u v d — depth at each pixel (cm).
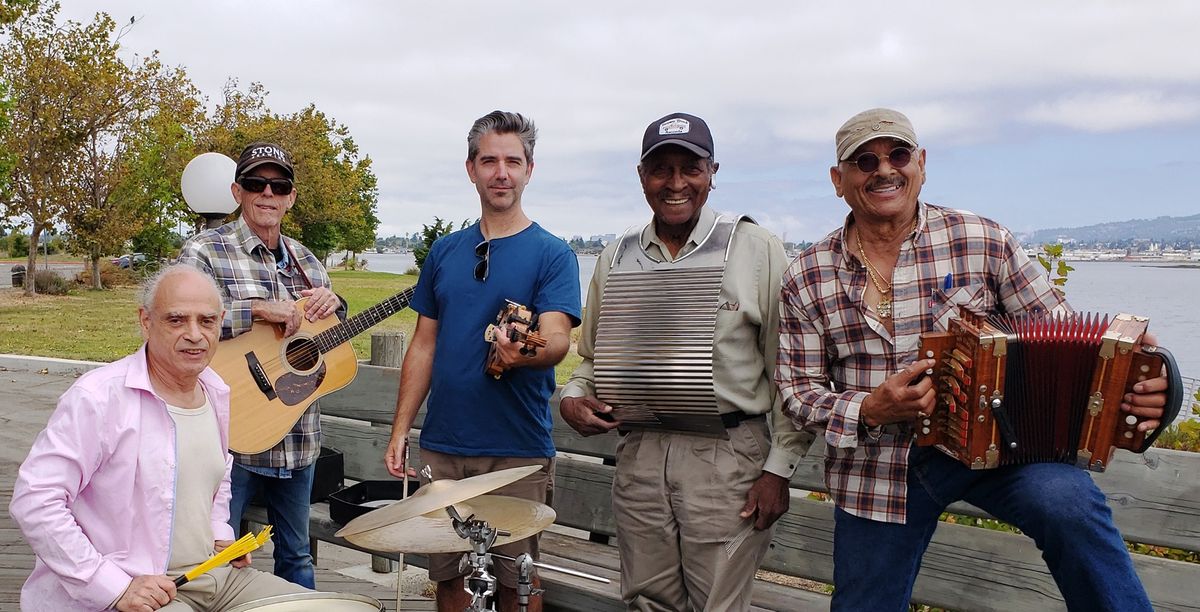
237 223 371
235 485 352
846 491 261
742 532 279
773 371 283
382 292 3316
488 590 242
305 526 370
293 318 362
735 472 278
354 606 241
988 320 238
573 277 314
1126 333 217
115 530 250
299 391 361
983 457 227
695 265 280
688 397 273
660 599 293
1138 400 217
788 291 268
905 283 252
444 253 334
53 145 2733
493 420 313
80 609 242
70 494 240
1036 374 222
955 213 254
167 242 3344
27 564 434
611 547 372
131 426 248
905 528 255
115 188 2880
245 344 356
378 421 430
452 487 227
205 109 3506
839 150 255
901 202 248
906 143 245
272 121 3969
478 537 238
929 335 229
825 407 253
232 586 275
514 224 322
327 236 4875
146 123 2916
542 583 334
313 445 366
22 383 1060
